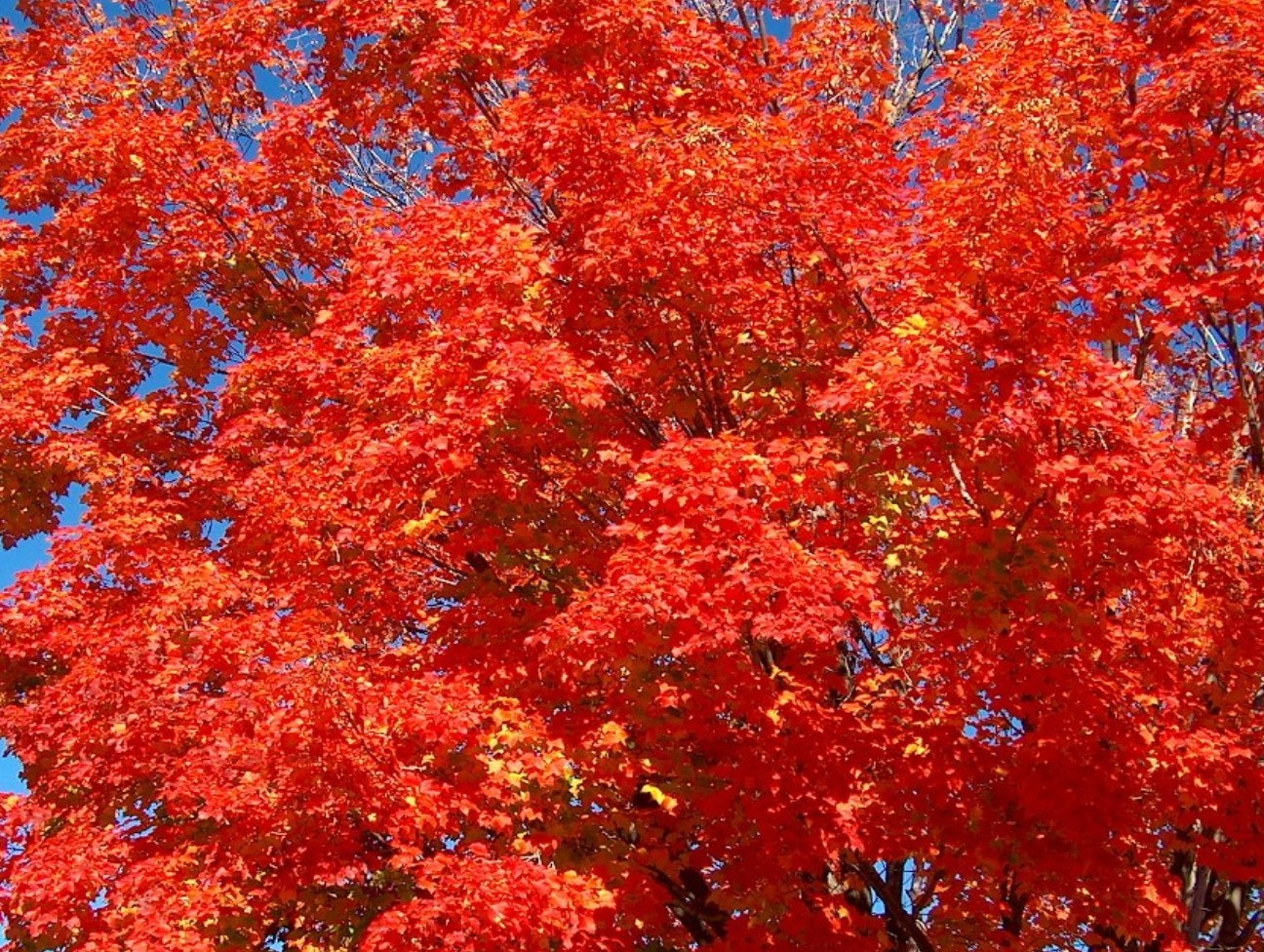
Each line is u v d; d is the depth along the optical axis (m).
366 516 8.42
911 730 7.62
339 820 7.51
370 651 9.20
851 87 10.20
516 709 7.36
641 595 6.36
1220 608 8.02
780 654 8.29
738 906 7.27
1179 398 12.09
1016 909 8.13
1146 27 9.43
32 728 8.82
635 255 7.96
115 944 6.94
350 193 12.44
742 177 7.90
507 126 9.37
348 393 9.05
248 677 7.64
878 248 8.18
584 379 7.60
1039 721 7.08
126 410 11.17
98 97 12.70
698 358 8.79
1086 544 7.20
